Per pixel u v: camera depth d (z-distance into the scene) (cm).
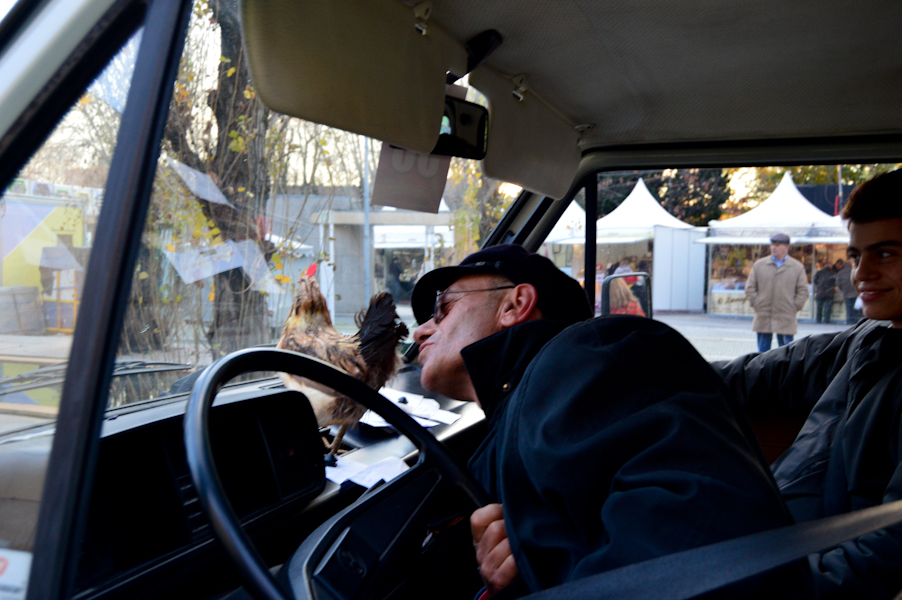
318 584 73
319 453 120
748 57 160
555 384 79
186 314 218
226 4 245
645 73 171
